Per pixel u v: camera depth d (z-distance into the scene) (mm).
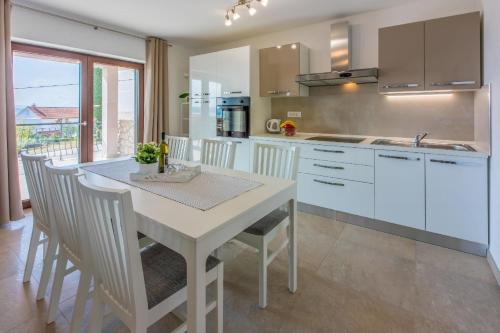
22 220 3027
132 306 1065
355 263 2268
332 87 3684
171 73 4605
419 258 2342
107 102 4004
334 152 3064
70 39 3385
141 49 4137
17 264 2184
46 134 3492
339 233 2822
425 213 2580
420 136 2877
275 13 3338
